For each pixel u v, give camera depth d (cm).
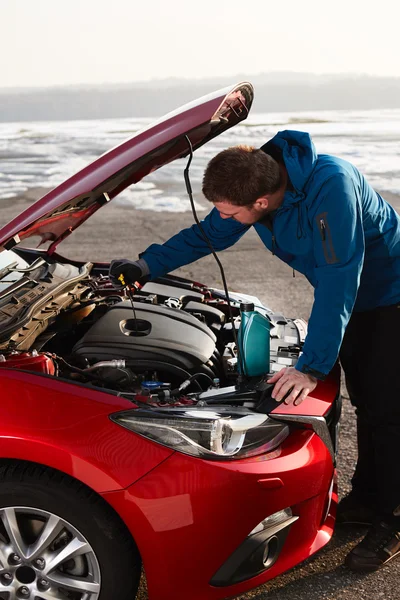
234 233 307
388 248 263
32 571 223
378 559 274
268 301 673
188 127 233
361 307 274
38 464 217
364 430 308
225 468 218
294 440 242
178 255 311
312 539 252
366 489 313
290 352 291
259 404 243
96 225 1167
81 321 313
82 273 334
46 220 258
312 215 242
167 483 214
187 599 226
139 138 236
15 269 323
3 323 262
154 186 1744
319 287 244
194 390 268
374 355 274
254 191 233
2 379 221
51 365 240
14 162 2919
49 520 217
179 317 295
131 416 218
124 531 218
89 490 215
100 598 221
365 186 255
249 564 229
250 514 223
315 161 240
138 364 264
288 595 262
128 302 304
